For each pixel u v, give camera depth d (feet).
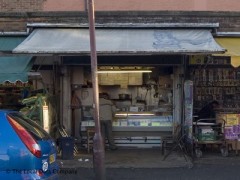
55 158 24.53
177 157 39.11
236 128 40.47
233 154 41.11
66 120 44.04
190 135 39.24
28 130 22.30
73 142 38.83
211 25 39.99
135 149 43.83
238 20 41.60
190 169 35.06
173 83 44.39
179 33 39.40
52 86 43.39
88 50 34.27
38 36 38.50
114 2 41.65
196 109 45.14
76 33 39.34
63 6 41.68
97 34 39.01
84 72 44.68
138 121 44.32
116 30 40.19
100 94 43.98
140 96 45.96
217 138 40.50
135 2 41.65
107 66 43.80
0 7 41.70
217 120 40.93
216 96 45.96
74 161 37.78
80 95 44.86
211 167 35.83
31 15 41.22
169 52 33.88
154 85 45.68
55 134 41.19
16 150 21.36
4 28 41.42
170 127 44.21
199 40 37.19
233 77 45.80
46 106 37.22
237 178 32.04
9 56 38.96
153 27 40.11
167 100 45.21
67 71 44.09
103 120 42.96
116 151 42.73
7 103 44.34
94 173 30.63
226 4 41.83
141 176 32.78
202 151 42.65
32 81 43.78
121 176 32.78
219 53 34.06
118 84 45.85
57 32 39.58
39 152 21.76
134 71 44.78
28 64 37.55
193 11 41.29
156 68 45.44
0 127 21.72
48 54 34.65
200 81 45.73
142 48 34.78
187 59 42.65
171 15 41.27
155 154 40.91
